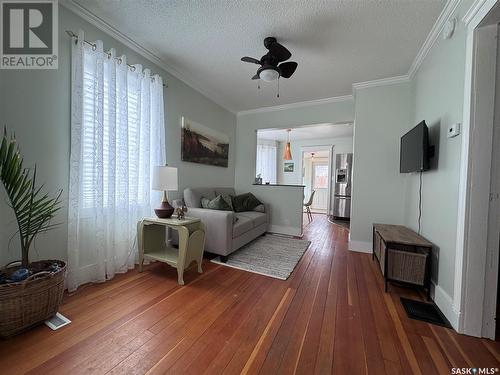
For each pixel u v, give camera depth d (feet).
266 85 11.31
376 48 7.93
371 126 10.54
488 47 4.74
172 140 10.31
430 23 6.60
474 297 4.92
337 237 13.73
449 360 4.25
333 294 6.66
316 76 10.09
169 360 4.07
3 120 5.29
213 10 6.42
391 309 5.92
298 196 13.96
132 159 8.01
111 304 5.82
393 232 8.04
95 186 6.78
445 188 5.99
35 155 5.78
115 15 6.70
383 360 4.20
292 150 25.20
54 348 4.26
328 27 6.93
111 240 7.21
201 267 8.19
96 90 6.64
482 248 4.87
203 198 11.18
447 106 6.06
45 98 5.94
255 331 4.92
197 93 11.85
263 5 6.16
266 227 13.82
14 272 4.91
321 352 4.35
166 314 5.46
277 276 7.77
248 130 15.53
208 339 4.63
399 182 10.05
